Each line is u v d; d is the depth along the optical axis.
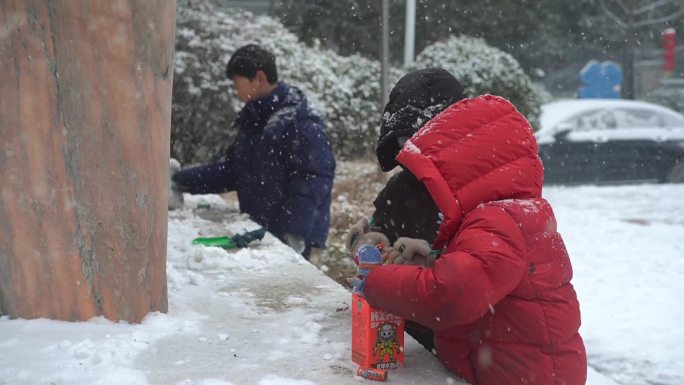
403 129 2.93
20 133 2.97
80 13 2.92
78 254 3.07
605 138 15.20
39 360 2.74
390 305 2.53
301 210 4.94
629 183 15.38
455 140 2.56
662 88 35.06
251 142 5.24
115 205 3.06
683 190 14.23
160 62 3.10
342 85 14.21
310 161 4.96
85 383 2.57
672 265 8.25
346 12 22.58
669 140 15.44
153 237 3.19
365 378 2.66
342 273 6.80
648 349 5.65
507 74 15.19
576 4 31.25
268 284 3.88
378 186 10.62
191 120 10.78
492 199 2.53
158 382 2.61
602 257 8.69
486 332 2.49
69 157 3.00
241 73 5.11
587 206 12.66
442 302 2.36
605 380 4.61
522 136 2.60
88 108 2.97
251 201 5.25
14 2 2.90
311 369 2.75
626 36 31.69
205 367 2.76
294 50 12.95
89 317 3.12
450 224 2.51
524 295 2.44
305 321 3.28
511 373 2.46
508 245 2.39
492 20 23.72
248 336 3.09
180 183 5.78
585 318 6.41
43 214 3.04
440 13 23.30
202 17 10.94
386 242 2.95
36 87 2.94
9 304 3.14
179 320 3.22
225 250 4.54
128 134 3.03
